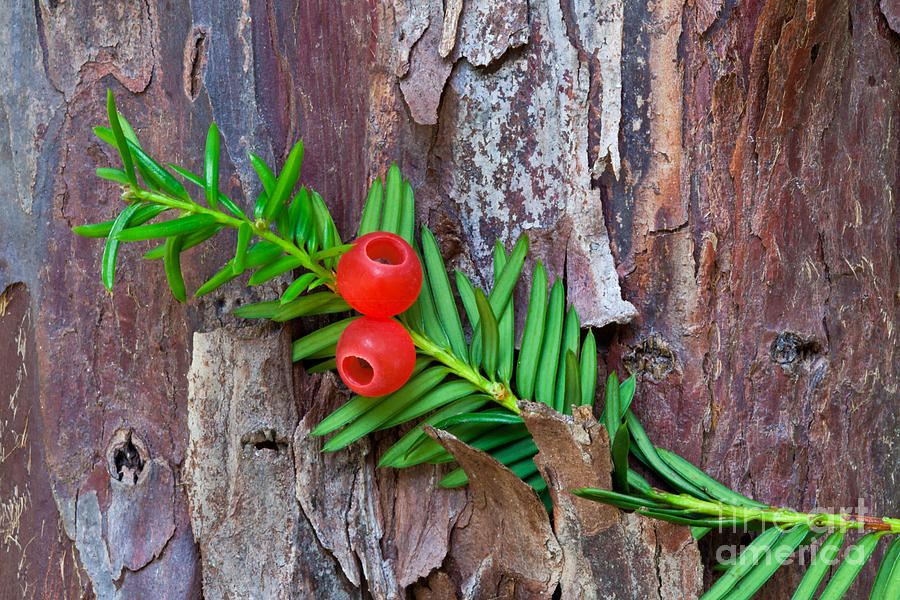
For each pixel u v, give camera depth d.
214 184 0.35
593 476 0.35
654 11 0.36
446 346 0.36
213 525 0.36
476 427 0.36
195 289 0.36
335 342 0.36
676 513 0.35
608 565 0.36
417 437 0.36
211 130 0.35
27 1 0.36
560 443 0.35
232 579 0.36
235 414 0.36
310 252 0.36
